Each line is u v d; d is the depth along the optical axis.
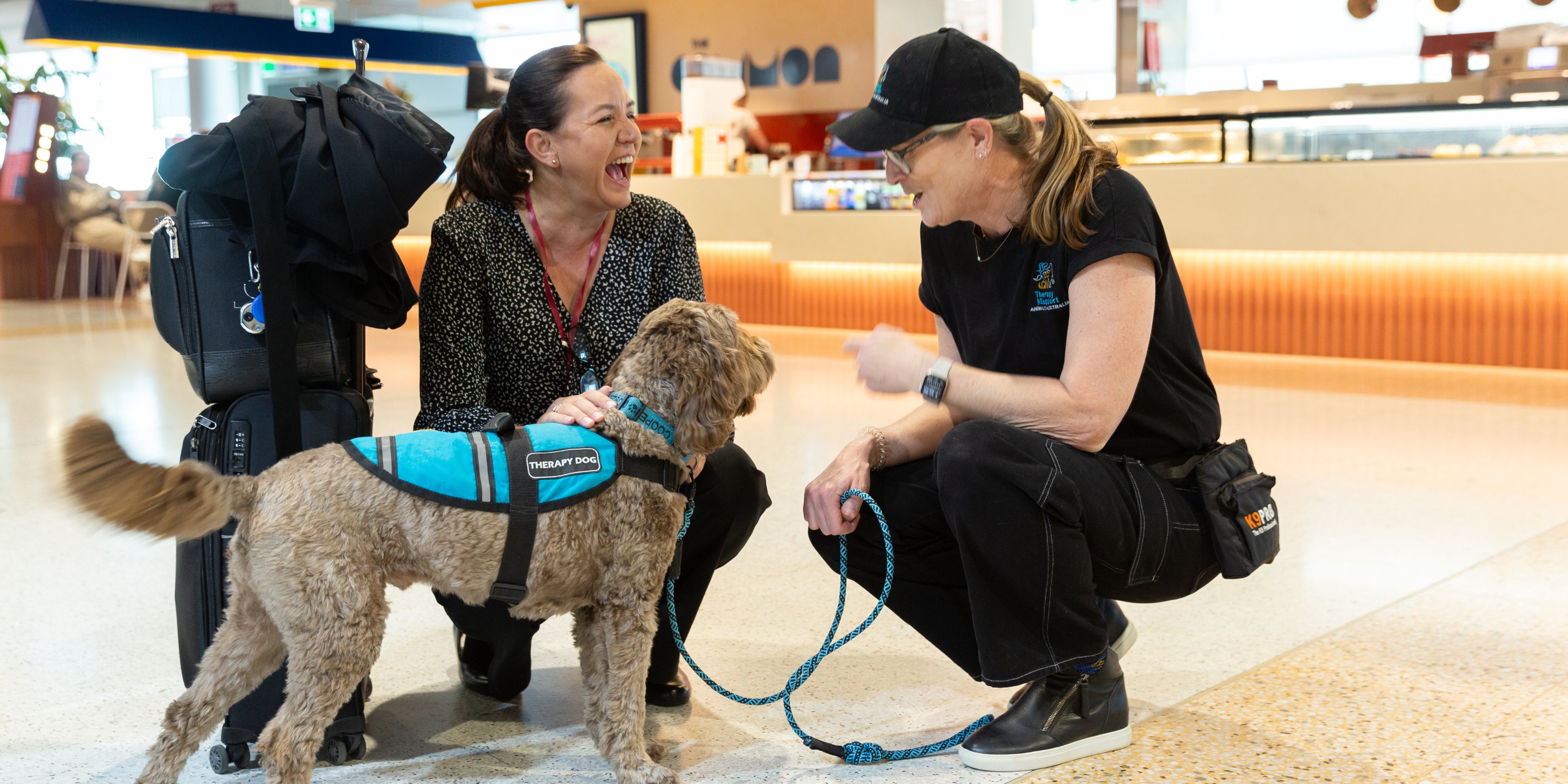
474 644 2.48
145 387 6.76
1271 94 7.17
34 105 12.92
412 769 2.08
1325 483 4.21
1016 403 1.95
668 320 1.89
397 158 1.93
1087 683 2.08
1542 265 6.35
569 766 2.10
